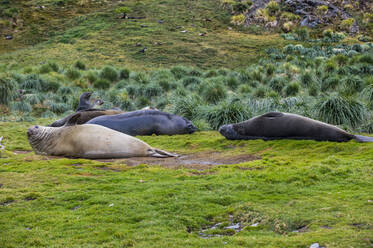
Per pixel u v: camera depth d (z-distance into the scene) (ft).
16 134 65.92
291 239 20.02
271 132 50.47
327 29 272.51
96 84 146.30
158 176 34.40
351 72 131.23
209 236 22.27
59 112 112.27
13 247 20.71
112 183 32.19
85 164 39.52
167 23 290.76
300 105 79.25
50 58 227.20
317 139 47.60
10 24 294.46
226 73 173.58
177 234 21.88
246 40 263.29
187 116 80.94
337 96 70.13
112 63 219.41
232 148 49.78
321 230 20.85
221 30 285.64
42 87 132.98
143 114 62.44
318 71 132.87
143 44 253.03
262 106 83.41
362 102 72.23
